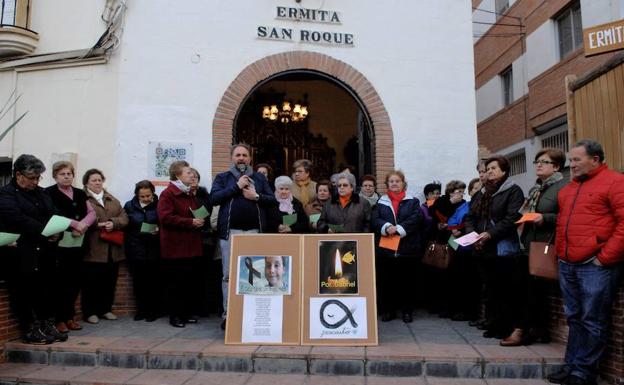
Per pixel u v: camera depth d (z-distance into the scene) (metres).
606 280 3.99
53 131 7.30
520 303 4.89
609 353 4.24
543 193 4.72
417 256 5.93
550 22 12.34
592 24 10.52
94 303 6.05
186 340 5.09
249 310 5.01
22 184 4.86
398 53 7.61
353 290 5.05
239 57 7.18
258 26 7.24
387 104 7.50
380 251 5.85
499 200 5.03
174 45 7.04
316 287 5.07
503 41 14.97
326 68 7.39
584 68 10.87
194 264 6.29
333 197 5.96
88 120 7.19
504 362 4.37
